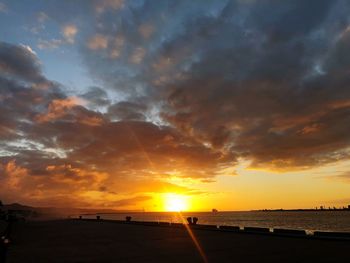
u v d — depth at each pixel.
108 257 16.61
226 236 26.30
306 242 20.45
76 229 40.94
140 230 36.25
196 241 22.95
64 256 17.38
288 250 16.98
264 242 21.03
